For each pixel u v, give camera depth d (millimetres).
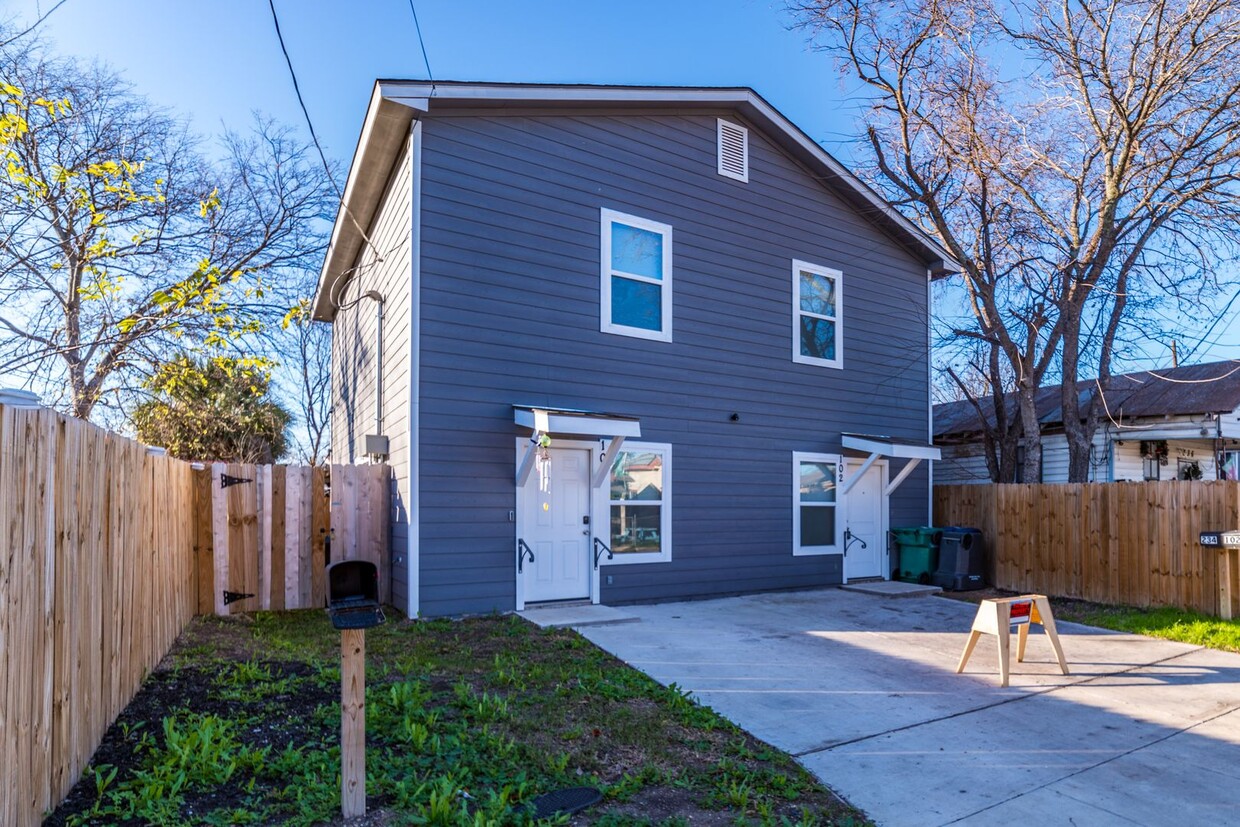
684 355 10117
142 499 5434
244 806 3518
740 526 10523
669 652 7074
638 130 9914
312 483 9055
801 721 5352
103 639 4254
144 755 4051
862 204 12070
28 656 3068
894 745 4930
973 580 11266
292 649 6676
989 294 12234
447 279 8383
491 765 4211
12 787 2883
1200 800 4184
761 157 11117
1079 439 12102
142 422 16047
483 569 8453
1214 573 8750
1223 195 10547
